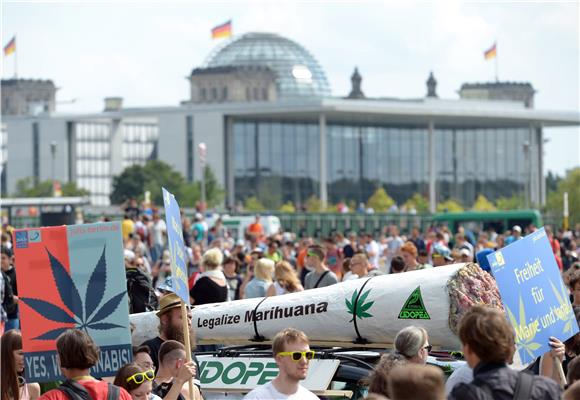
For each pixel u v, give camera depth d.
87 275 15.48
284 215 140.88
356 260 27.88
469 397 11.31
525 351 15.60
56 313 15.44
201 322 19.20
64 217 106.00
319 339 18.48
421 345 13.94
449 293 17.55
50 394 13.27
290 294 18.83
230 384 17.20
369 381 13.91
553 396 11.45
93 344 13.47
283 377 14.03
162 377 15.88
